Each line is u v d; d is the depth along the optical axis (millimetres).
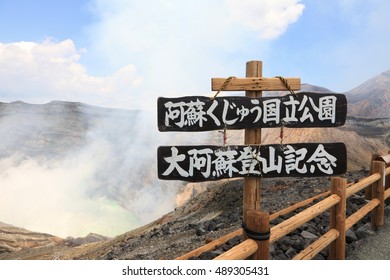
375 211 5219
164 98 3164
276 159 3180
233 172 3164
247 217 2730
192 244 6859
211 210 12656
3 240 27312
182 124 3143
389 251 4371
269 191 10938
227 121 3150
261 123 3164
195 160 3143
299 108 3170
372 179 4969
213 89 3156
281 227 3004
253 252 2609
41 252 24562
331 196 3996
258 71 3270
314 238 4941
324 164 3193
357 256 4402
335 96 3203
